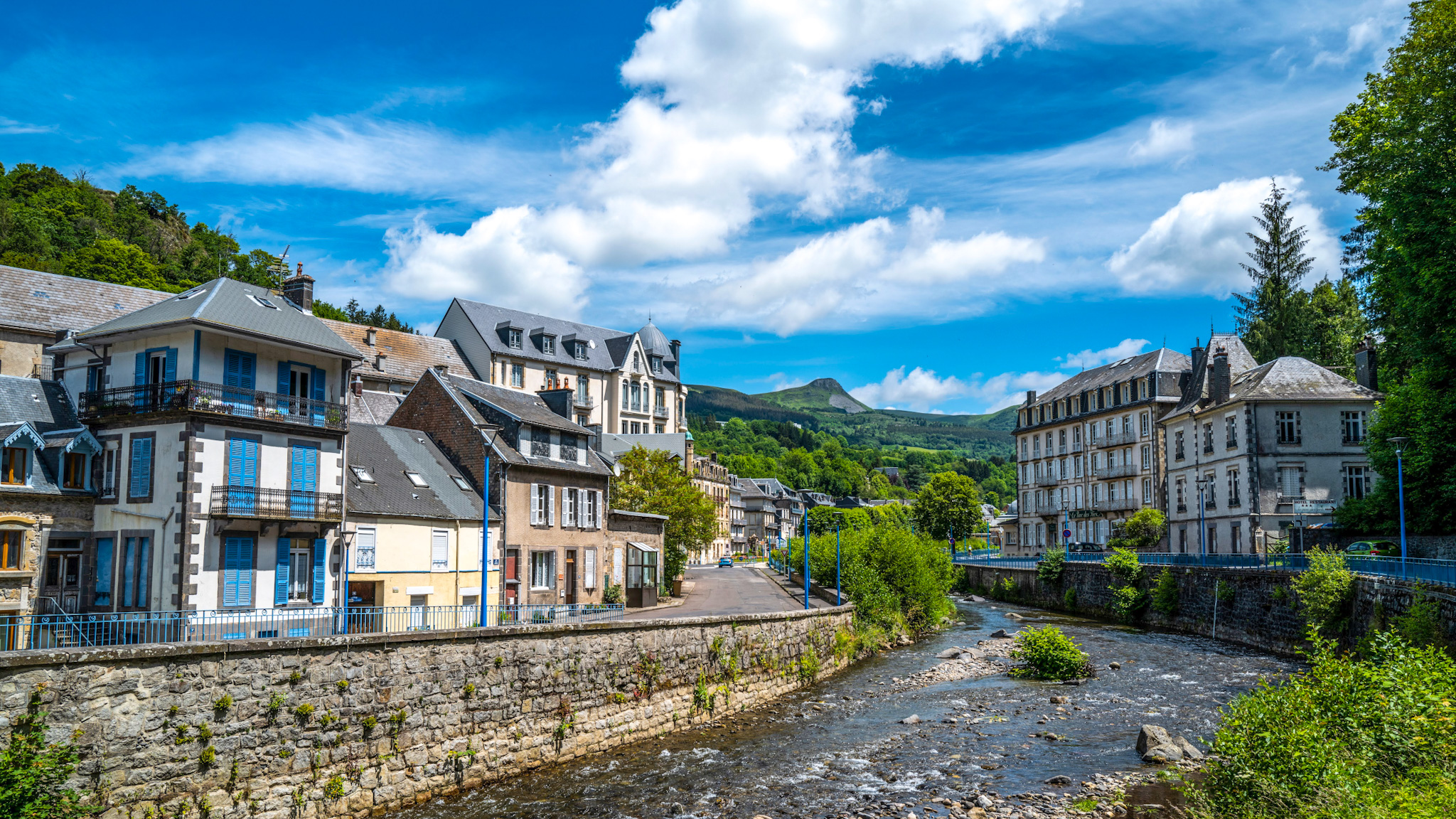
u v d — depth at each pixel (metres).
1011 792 19.39
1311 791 13.33
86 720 14.52
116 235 103.50
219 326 26.69
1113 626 50.22
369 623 28.73
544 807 18.95
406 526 32.44
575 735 22.80
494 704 20.95
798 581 57.88
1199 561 48.78
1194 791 15.63
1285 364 53.38
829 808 18.70
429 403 39.59
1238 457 52.50
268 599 27.11
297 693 17.31
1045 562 64.00
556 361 81.44
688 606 44.59
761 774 21.23
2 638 23.28
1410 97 34.16
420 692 19.42
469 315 77.56
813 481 199.25
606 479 44.44
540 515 39.34
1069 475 85.94
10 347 39.03
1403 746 13.71
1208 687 30.22
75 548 26.08
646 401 90.12
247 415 27.14
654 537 49.06
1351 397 50.62
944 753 22.83
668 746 24.05
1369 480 50.47
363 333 67.31
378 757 18.52
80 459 26.62
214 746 16.00
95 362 28.64
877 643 41.97
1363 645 29.80
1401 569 32.12
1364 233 56.66
